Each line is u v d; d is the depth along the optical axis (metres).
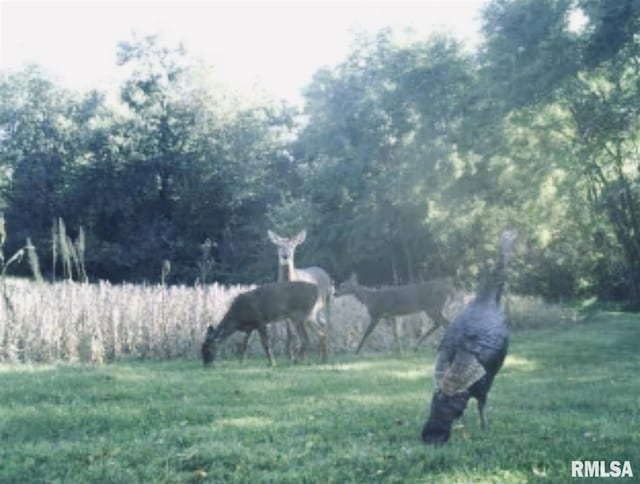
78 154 67.94
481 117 43.69
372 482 7.21
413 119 49.91
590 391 12.59
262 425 9.52
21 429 9.48
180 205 66.88
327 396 11.77
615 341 23.39
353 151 53.28
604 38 35.72
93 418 9.95
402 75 49.19
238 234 66.19
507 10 39.16
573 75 37.59
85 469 7.77
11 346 17.36
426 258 53.03
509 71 40.09
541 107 40.12
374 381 13.50
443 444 8.10
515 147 43.41
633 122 37.22
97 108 70.94
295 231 55.00
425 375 14.49
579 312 43.25
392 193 48.34
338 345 22.30
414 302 21.55
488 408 10.77
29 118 69.00
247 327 17.34
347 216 53.72
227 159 67.12
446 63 48.34
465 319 8.20
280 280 19.56
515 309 33.62
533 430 9.25
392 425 9.54
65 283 20.25
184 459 7.99
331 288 21.70
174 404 10.95
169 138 67.94
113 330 19.11
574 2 37.88
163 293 20.53
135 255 64.44
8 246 66.19
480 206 45.94
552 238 49.50
